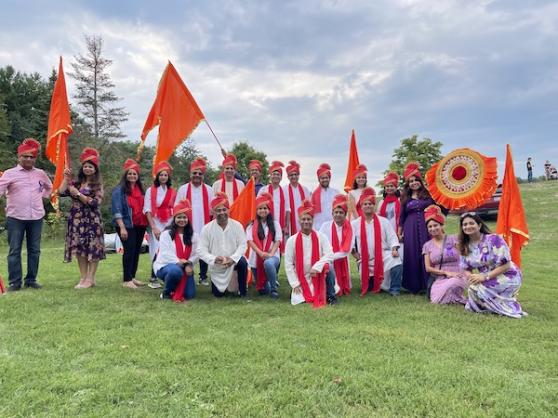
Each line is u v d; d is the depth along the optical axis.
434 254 6.80
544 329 5.02
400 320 5.39
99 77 34.16
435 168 7.38
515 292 5.82
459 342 4.48
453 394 3.26
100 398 3.16
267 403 3.12
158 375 3.54
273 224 7.21
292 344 4.36
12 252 6.86
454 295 6.35
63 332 4.65
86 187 7.11
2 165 33.03
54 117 7.30
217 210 6.73
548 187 28.89
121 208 7.38
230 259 6.71
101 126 33.94
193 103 8.08
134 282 7.76
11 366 3.68
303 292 6.45
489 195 7.02
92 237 7.12
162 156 7.85
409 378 3.54
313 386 3.39
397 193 8.09
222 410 3.03
